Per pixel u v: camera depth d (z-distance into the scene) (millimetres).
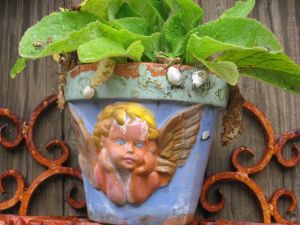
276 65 688
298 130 892
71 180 903
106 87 642
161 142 649
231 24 654
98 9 703
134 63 636
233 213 887
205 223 759
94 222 693
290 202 892
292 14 933
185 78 644
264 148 899
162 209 663
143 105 643
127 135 635
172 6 741
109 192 652
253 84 916
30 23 940
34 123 900
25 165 909
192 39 624
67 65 712
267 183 897
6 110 901
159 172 651
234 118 736
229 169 892
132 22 696
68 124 912
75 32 603
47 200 899
